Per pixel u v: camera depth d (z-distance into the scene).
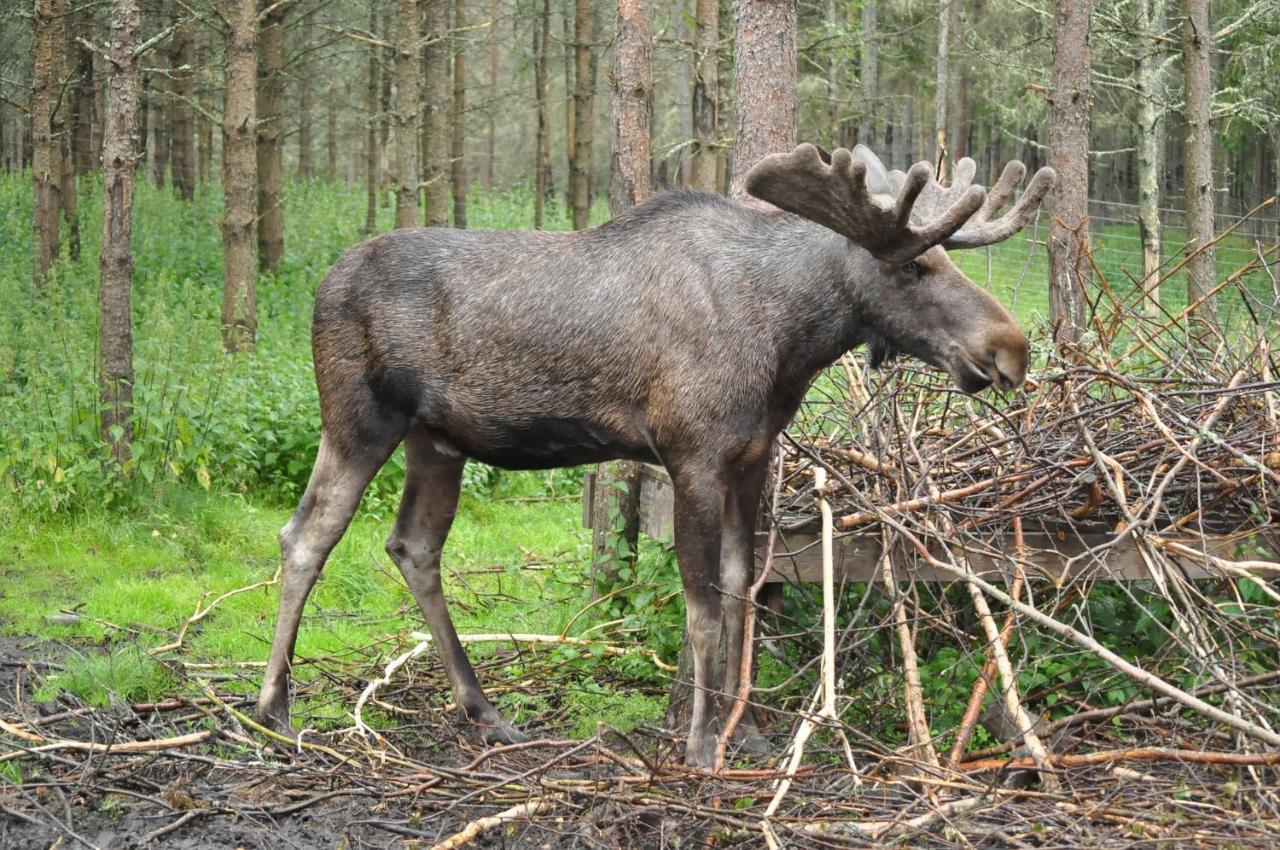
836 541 6.30
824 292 5.46
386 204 26.27
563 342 5.59
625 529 8.09
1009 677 5.39
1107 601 6.55
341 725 6.30
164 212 21.84
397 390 5.88
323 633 7.91
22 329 11.75
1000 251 22.64
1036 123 28.12
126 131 10.08
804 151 5.09
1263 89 21.02
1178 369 7.14
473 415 5.76
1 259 18.16
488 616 8.43
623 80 8.16
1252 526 6.28
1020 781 5.18
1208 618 5.91
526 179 46.50
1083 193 10.94
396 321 5.82
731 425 5.46
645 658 7.26
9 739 5.71
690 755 5.52
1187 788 4.80
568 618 8.01
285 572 6.00
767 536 6.39
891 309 5.43
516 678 7.13
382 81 27.08
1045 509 6.18
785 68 6.62
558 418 5.68
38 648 7.40
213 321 13.86
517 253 5.78
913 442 6.50
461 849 4.85
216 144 42.06
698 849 4.84
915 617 5.98
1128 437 6.49
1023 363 5.29
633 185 8.20
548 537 10.84
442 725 6.28
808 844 4.66
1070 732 5.60
